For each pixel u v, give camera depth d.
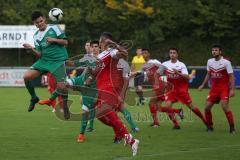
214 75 33.25
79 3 92.38
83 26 91.75
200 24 91.31
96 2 92.38
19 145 28.22
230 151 26.56
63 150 26.73
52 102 28.25
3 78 77.25
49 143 28.88
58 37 28.81
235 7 90.81
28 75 28.73
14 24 92.06
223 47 91.38
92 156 25.09
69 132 33.03
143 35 91.00
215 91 33.47
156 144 28.66
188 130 34.41
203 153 26.00
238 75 73.12
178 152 26.27
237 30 91.50
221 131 33.94
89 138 30.64
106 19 91.69
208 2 91.94
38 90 69.56
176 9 91.62
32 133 32.56
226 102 32.91
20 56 91.94
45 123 37.38
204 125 36.94
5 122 37.94
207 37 92.12
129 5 89.94
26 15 91.94
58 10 29.52
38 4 92.56
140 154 25.64
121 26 92.25
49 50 28.70
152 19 91.94
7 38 81.31
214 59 33.31
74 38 91.50
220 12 90.81
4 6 92.62
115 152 26.12
